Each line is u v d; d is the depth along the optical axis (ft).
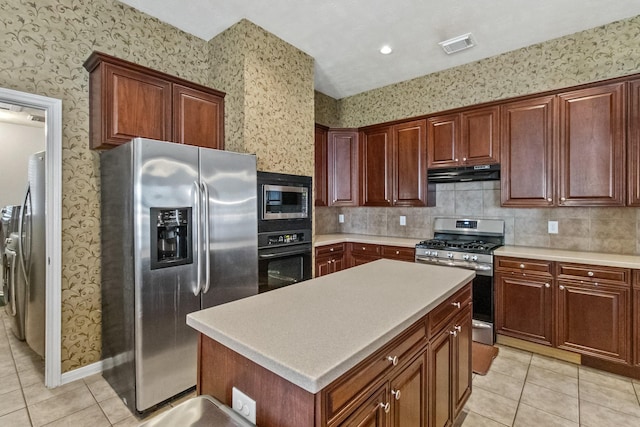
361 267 6.87
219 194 7.50
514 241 11.02
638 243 8.98
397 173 12.70
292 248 9.86
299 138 10.69
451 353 5.33
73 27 7.61
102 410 6.58
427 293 4.96
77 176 7.68
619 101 8.41
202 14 8.79
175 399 6.93
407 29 9.46
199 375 3.91
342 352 3.04
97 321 8.02
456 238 12.18
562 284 8.64
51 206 7.29
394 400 3.75
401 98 13.39
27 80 7.02
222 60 9.64
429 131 11.84
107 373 7.65
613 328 7.98
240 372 3.36
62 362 7.51
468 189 12.03
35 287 8.49
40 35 7.17
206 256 7.14
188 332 7.00
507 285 9.49
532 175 9.69
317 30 9.53
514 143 10.00
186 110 8.63
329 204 13.80
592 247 9.63
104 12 8.07
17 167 14.57
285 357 2.94
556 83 9.97
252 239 8.21
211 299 7.38
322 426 2.72
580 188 8.95
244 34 9.03
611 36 9.12
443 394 5.06
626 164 8.34
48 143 7.26
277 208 9.41
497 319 9.68
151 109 7.95
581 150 8.93
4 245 10.57
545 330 8.91
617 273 7.91
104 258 7.74
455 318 5.55
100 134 7.32
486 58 11.25
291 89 10.40
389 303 4.49
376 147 13.30
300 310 4.22
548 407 6.81
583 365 8.50
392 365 3.71
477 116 10.74
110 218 7.34
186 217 6.93
